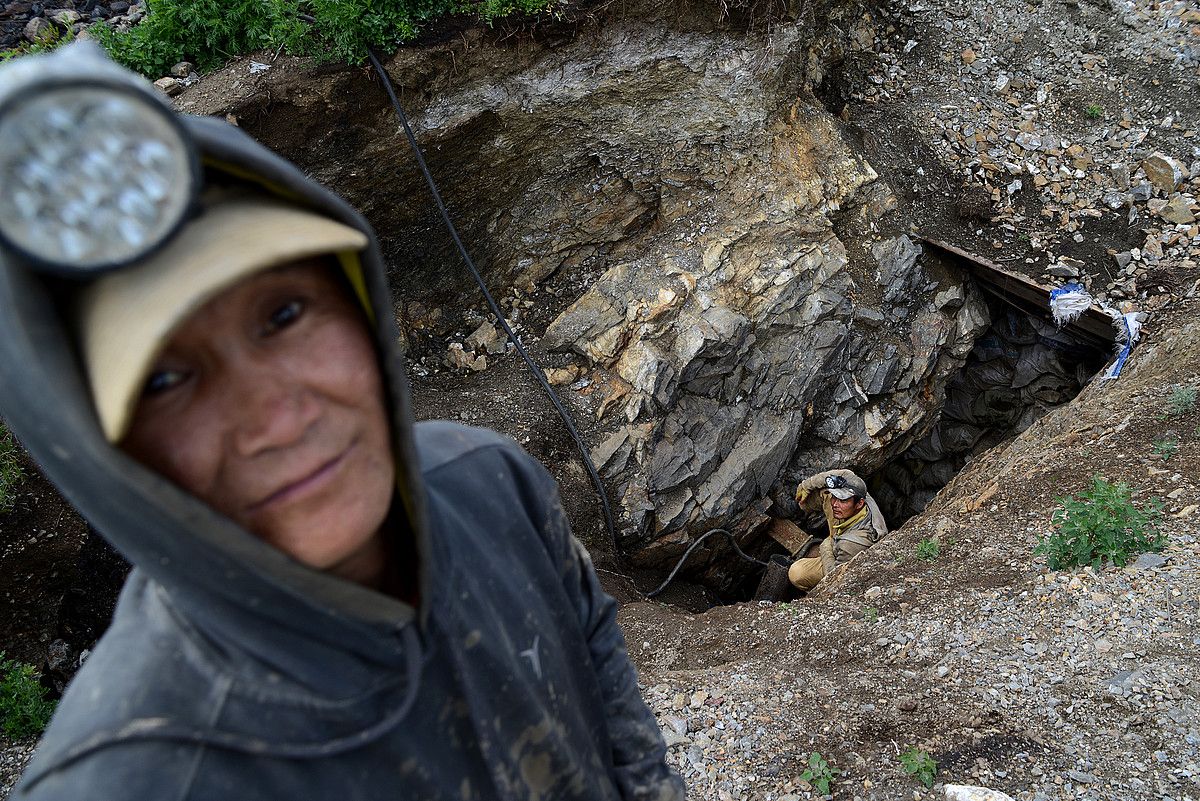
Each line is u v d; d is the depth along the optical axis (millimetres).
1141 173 7832
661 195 7723
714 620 4941
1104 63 8469
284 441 634
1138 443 5090
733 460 7664
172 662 690
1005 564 4418
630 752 1183
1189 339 6023
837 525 6941
